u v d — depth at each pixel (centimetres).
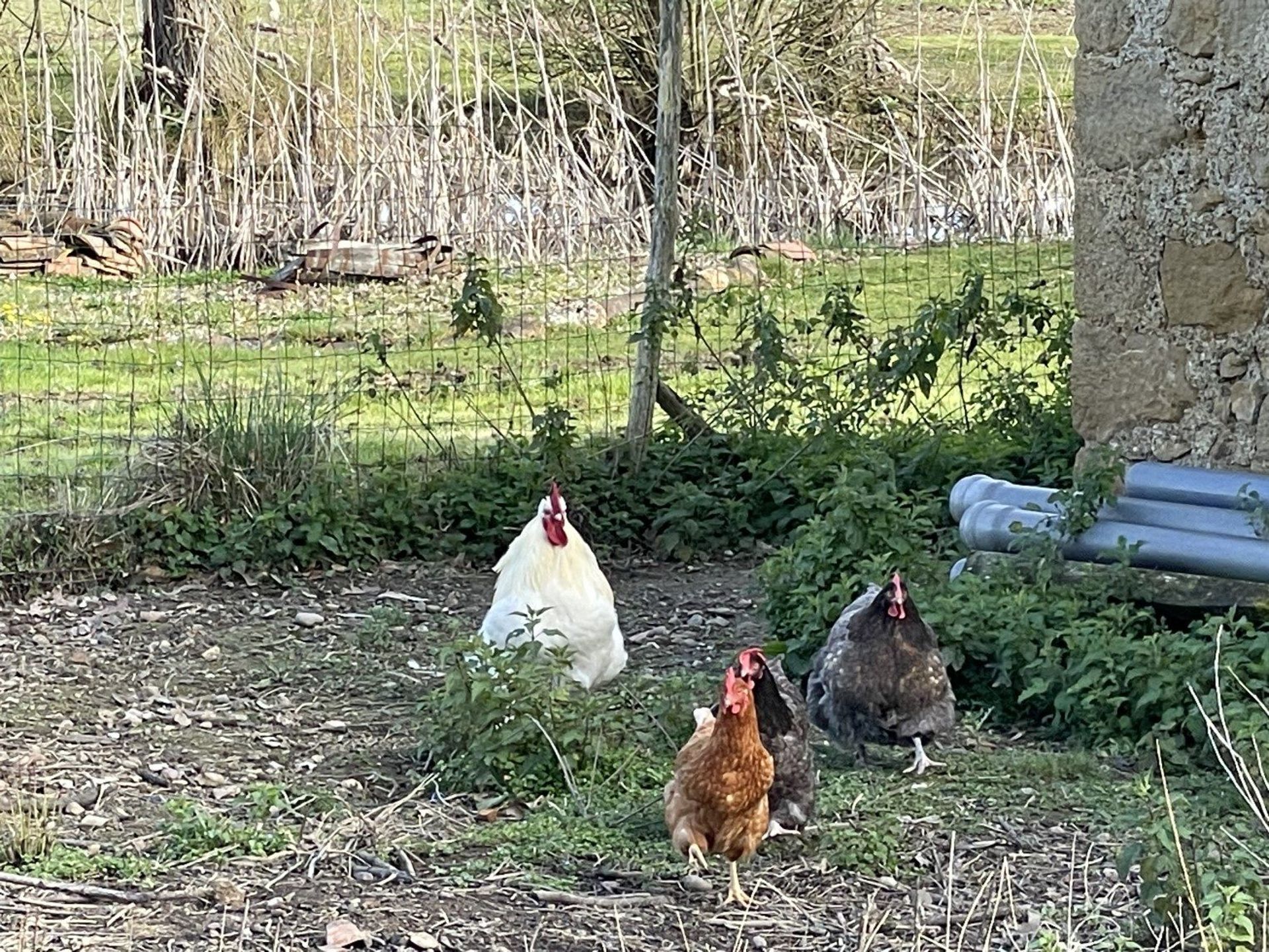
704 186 1848
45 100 1908
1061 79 2284
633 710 687
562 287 1658
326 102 1902
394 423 1225
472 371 1379
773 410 1043
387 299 1705
